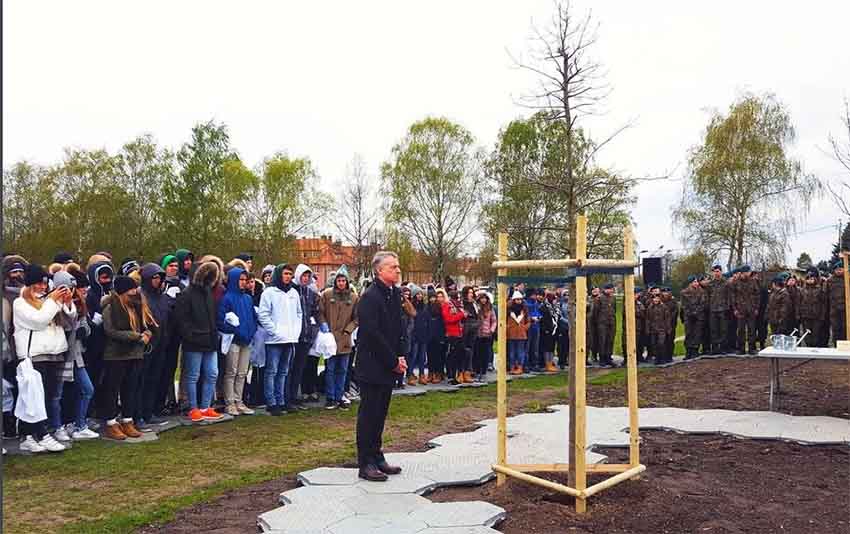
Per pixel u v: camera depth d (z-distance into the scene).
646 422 7.97
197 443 7.32
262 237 43.44
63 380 7.12
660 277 10.39
